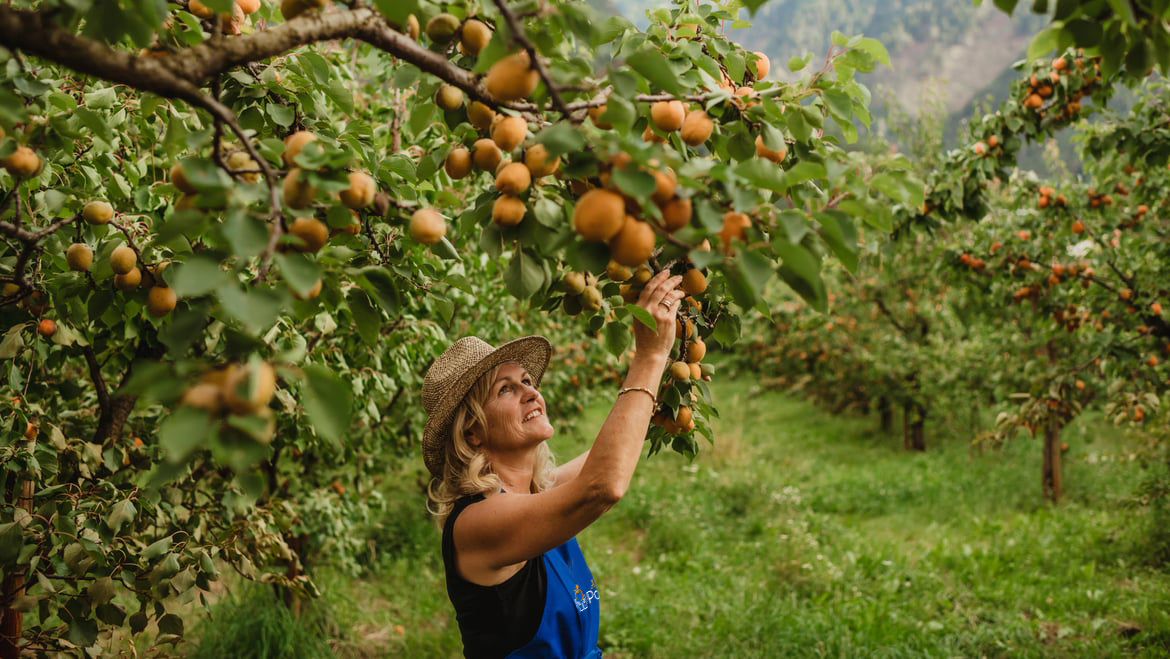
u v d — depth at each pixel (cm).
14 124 131
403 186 168
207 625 444
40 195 186
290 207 111
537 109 135
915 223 454
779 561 623
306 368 92
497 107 133
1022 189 553
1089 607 520
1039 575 586
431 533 687
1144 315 471
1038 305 550
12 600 207
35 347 204
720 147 162
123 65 97
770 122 154
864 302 1090
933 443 1167
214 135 108
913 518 784
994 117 417
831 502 846
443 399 202
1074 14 115
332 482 463
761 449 1143
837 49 157
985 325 864
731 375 1747
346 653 492
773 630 505
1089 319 538
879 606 538
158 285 165
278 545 285
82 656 218
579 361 686
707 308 192
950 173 436
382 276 125
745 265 106
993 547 645
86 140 204
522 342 207
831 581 588
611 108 119
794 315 1175
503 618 183
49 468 221
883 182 118
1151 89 399
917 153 971
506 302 483
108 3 112
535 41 127
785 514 782
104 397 262
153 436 305
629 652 504
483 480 193
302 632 457
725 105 147
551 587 192
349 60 353
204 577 225
